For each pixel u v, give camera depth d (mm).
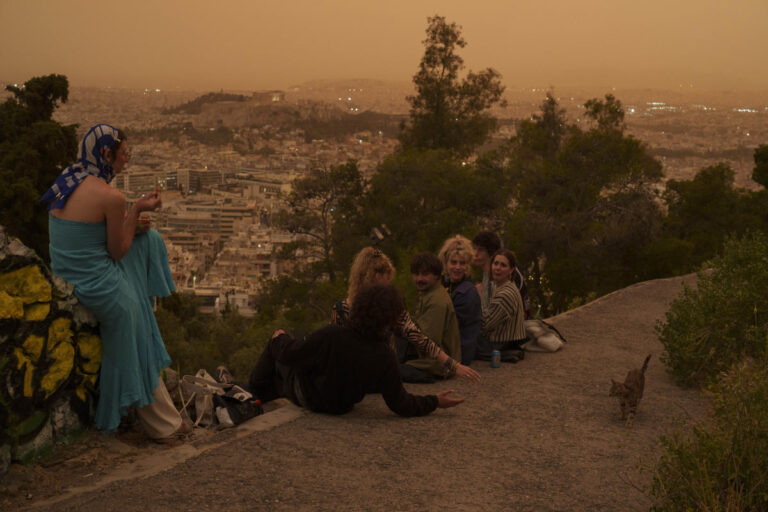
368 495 3148
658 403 4793
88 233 3488
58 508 2912
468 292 5414
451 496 3186
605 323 7598
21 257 3264
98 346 3611
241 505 2992
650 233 21828
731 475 2775
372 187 24750
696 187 25484
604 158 22984
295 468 3418
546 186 23141
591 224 22156
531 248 21688
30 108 21188
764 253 5793
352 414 4309
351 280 4609
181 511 2912
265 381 4559
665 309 8445
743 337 5117
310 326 20234
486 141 34312
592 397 4910
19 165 19078
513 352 5832
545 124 27797
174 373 4367
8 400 3119
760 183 25859
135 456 3602
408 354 5184
